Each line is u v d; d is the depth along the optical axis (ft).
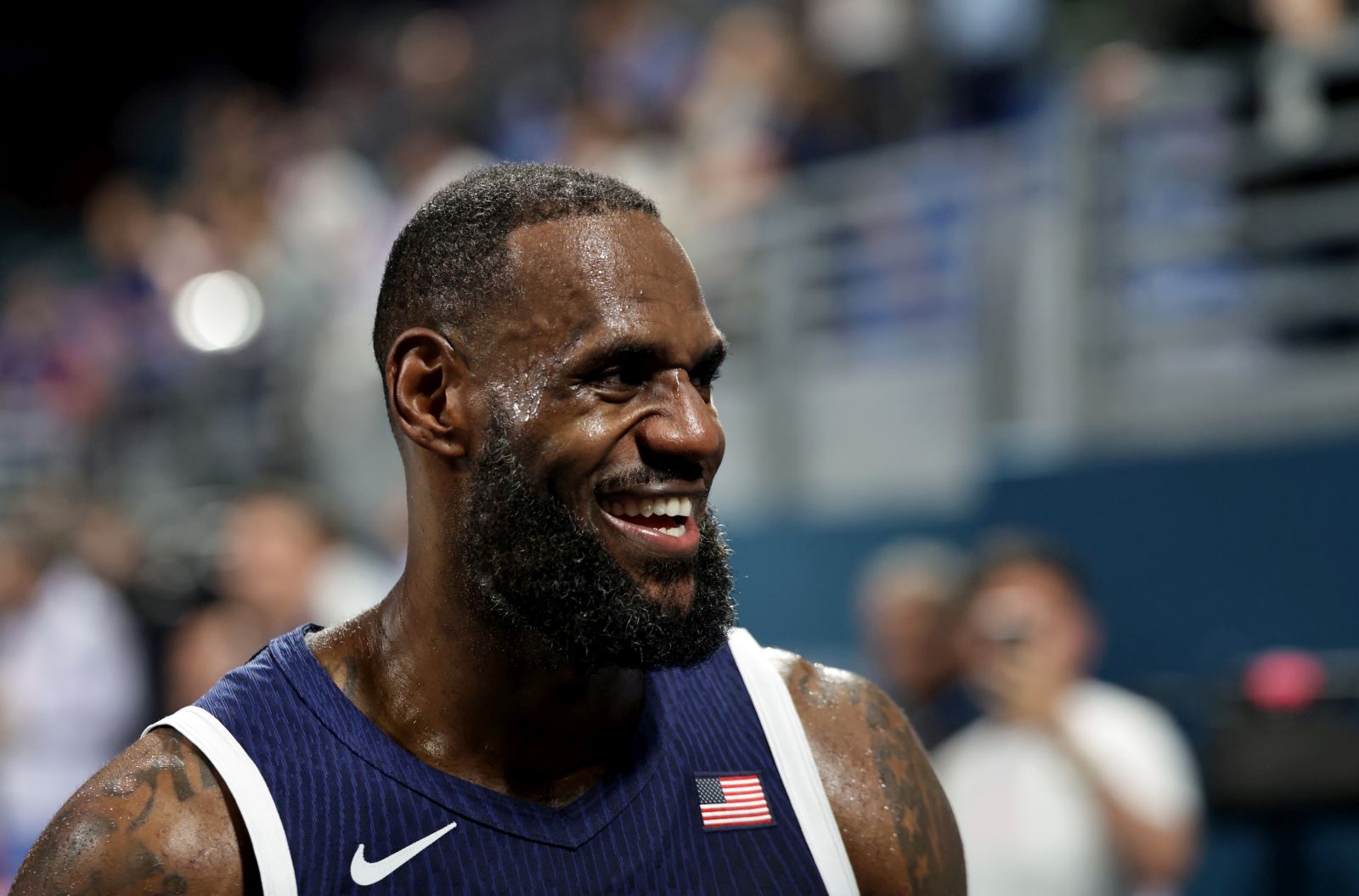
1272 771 40.11
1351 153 53.88
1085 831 38.42
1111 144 60.34
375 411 88.38
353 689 18.24
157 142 160.15
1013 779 39.09
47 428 112.06
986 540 61.16
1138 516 56.44
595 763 18.13
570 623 16.93
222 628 54.49
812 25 85.40
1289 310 57.00
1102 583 57.21
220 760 16.98
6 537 69.00
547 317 17.03
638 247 17.34
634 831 17.67
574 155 91.35
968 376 67.56
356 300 93.97
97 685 65.10
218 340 103.30
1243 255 59.16
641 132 90.12
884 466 71.05
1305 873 46.62
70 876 16.28
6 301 145.28
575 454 16.84
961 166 69.56
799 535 70.13
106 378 115.85
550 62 117.08
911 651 44.80
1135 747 39.83
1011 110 77.77
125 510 90.79
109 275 132.16
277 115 133.80
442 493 17.81
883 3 80.94
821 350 75.87
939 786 19.71
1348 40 53.57
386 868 16.81
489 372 17.25
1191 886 50.01
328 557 54.29
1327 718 40.50
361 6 150.00
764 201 76.79
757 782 18.39
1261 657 50.08
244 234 118.32
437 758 17.75
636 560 17.02
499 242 17.40
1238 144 56.65
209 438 100.89
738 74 83.87
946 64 79.20
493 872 17.06
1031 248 63.77
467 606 17.51
